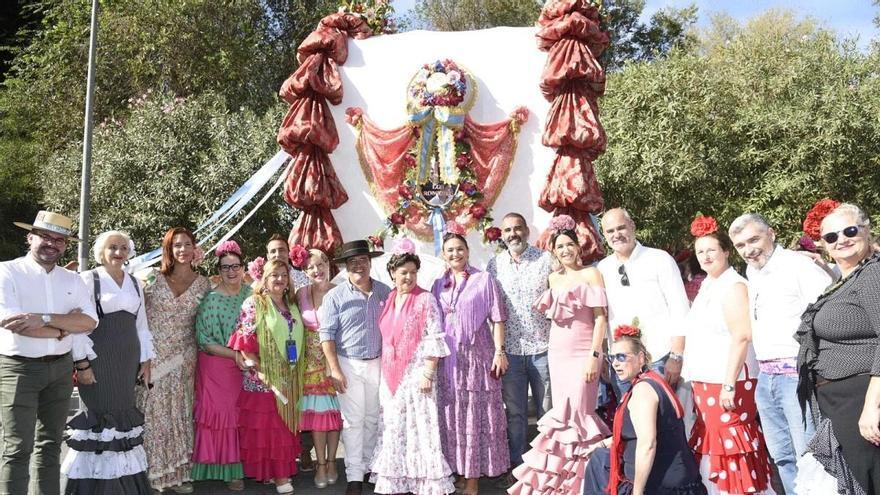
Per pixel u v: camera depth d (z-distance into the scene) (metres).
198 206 16.33
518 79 7.44
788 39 17.36
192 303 5.96
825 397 3.94
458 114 7.26
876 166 14.19
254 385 5.89
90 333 5.26
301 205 7.49
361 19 7.78
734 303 4.75
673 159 13.80
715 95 14.32
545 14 7.37
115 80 20.30
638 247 5.50
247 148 16.22
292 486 5.98
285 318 5.92
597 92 7.37
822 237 4.06
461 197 7.36
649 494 4.07
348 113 7.60
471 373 5.70
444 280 6.01
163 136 16.59
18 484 4.94
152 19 19.30
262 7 20.92
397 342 5.70
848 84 14.65
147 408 5.71
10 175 20.33
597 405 5.65
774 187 13.86
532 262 5.92
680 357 5.15
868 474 3.81
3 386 4.96
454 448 5.70
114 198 16.61
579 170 7.00
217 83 19.78
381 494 5.66
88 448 5.20
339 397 5.89
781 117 14.10
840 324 3.85
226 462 5.84
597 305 5.38
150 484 5.55
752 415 4.83
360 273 5.93
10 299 4.92
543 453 5.42
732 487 4.73
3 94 22.19
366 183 7.61
